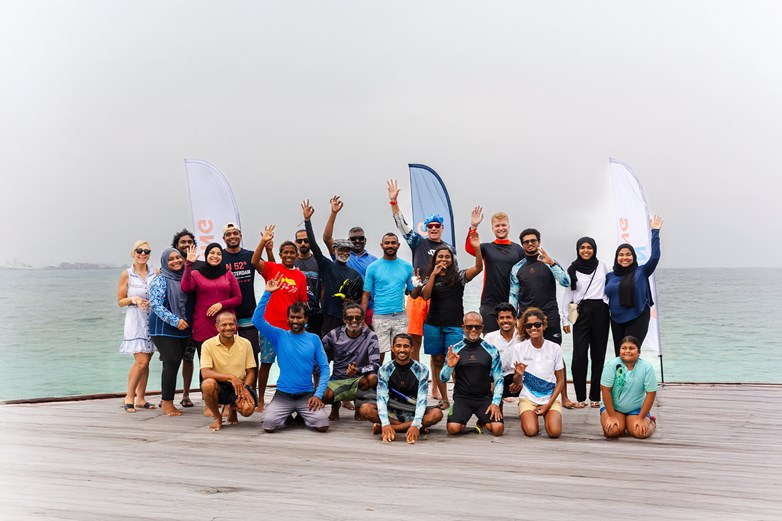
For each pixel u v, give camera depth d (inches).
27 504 155.8
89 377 679.1
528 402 234.5
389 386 230.7
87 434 229.6
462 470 185.6
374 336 252.1
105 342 901.2
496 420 230.8
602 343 276.8
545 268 268.4
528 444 218.1
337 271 274.5
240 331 266.4
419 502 158.1
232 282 261.4
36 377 679.1
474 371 233.8
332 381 250.4
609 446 214.5
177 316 258.2
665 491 166.4
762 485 171.6
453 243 331.9
